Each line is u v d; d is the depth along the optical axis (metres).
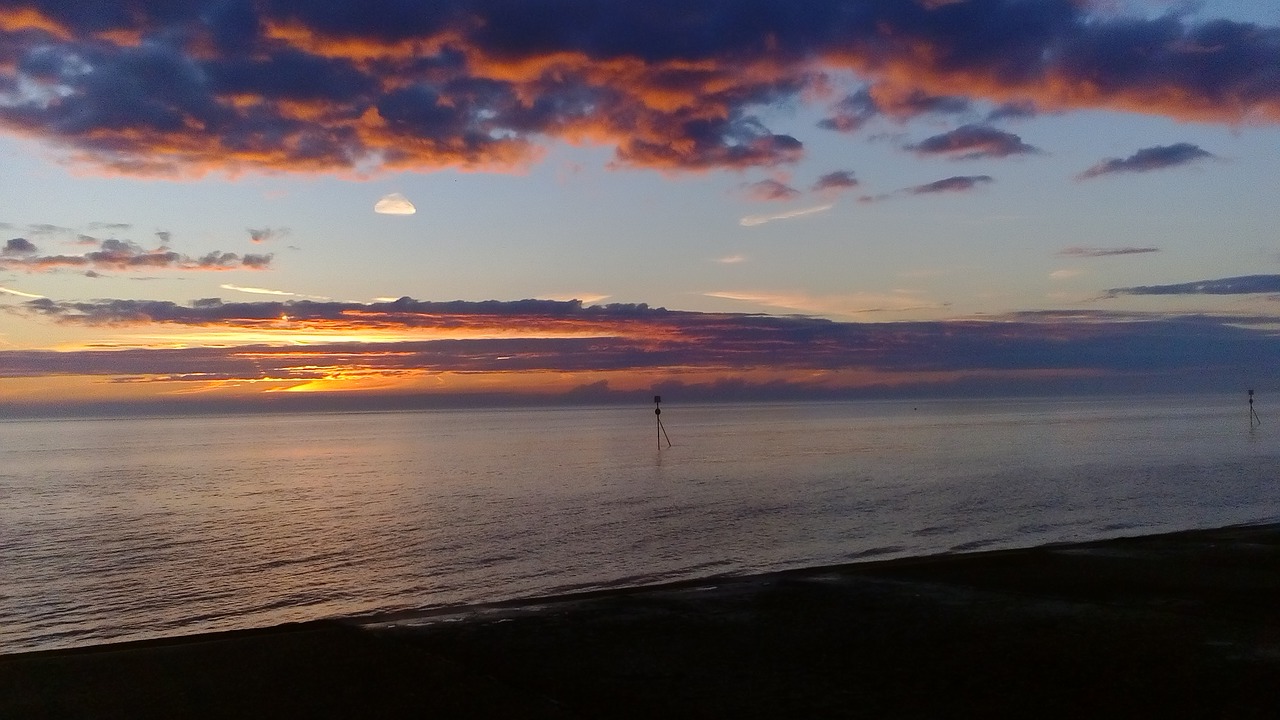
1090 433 99.69
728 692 4.93
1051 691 4.91
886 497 40.25
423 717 4.52
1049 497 37.94
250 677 5.25
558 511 38.84
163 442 148.25
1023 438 92.38
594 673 5.30
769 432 130.12
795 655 5.68
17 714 4.61
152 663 5.57
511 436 140.62
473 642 6.04
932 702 4.74
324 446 120.81
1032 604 7.08
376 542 31.42
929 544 26.69
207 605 22.17
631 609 7.04
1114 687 4.96
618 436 130.88
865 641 6.02
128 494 53.94
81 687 5.07
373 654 5.75
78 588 24.62
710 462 69.75
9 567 28.11
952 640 6.01
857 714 4.55
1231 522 28.83
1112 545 10.10
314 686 5.07
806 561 24.48
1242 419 139.88
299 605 21.84
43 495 54.12
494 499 45.09
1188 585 7.78
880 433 116.38
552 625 6.53
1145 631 6.19
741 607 7.08
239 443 137.75
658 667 5.43
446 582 23.83
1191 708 4.60
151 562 28.59
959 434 106.50
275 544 31.78
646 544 28.61
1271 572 8.33
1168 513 31.67
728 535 29.94
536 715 4.55
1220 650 5.68
